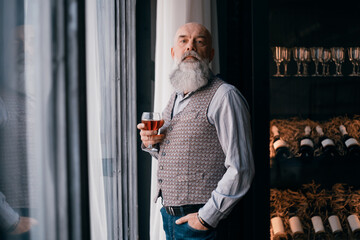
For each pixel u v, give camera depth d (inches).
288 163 80.5
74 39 20.1
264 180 74.5
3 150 21.0
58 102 19.8
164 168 68.2
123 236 86.9
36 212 21.0
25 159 21.2
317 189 82.2
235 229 92.5
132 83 87.1
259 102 74.2
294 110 84.7
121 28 85.6
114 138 83.1
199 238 64.9
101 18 75.1
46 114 19.7
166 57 90.6
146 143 69.8
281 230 78.9
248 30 86.1
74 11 20.1
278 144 80.4
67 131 20.0
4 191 21.0
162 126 72.6
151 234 92.2
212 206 61.9
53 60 19.6
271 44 84.6
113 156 82.9
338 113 84.4
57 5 19.6
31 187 21.0
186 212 65.6
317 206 81.7
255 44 73.7
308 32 84.8
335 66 84.0
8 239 20.7
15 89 21.1
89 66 67.3
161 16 91.3
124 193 86.5
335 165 80.0
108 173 80.8
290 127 82.8
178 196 65.8
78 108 20.3
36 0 20.3
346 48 84.0
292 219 80.7
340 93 84.4
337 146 80.6
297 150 80.7
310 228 80.8
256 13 73.4
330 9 84.7
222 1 98.7
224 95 64.5
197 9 91.5
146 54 99.7
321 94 84.7
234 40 93.0
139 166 100.0
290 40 84.7
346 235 79.9
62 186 19.9
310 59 80.8
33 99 21.3
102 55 76.0
